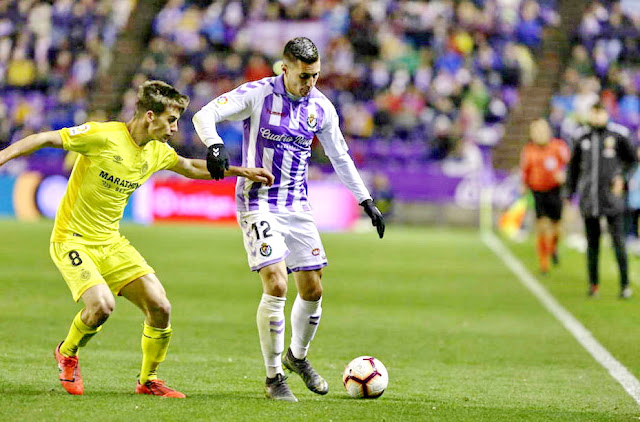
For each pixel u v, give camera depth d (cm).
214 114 2188
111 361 2662
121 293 2145
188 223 8294
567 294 4531
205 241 6681
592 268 4422
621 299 4366
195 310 3775
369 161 9094
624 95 9556
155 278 2150
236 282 4662
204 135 2164
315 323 2311
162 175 8544
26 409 1948
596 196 4316
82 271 2078
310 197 8275
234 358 2812
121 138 2086
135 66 10444
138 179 2130
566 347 3173
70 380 2139
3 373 2389
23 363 2566
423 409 2131
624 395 2425
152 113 2066
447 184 8588
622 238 4359
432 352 3041
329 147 2355
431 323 3634
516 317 3822
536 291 4625
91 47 10356
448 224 8562
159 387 2177
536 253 6450
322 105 2295
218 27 10281
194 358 2786
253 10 10269
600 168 4297
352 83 9625
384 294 4412
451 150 9100
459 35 9869
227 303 3988
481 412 2127
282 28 10131
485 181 8531
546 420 2059
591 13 10300
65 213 2114
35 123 9800
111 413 1939
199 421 1900
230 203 8231
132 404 2038
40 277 4606
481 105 9519
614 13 10356
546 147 5338
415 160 9081
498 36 10094
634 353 3078
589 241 4419
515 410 2170
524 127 9644
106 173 2081
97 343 2962
